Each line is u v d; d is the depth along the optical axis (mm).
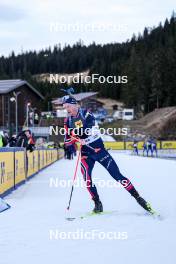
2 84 75875
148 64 119938
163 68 115438
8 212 8352
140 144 71812
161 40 154000
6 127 68625
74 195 11320
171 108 103750
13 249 5316
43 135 63625
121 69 121625
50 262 4695
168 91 115375
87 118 8031
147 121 102125
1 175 10930
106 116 105625
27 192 12344
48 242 5695
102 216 7730
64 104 7988
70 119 8109
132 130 92750
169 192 11516
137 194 7742
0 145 14992
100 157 7914
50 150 31938
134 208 8695
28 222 7184
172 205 9008
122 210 8430
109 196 10742
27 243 5641
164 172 20312
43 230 6484
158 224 6906
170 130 88625
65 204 9523
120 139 85000
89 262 4684
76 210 8570
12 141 17531
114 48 153750
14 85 73625
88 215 7863
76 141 8203
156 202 9484
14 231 6430
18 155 14078
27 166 16797
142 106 119125
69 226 6777
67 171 23188
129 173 19672
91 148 7934
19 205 9453
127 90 117688
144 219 7375
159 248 5305
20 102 76188
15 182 13328
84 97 95562
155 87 115625
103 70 128875
